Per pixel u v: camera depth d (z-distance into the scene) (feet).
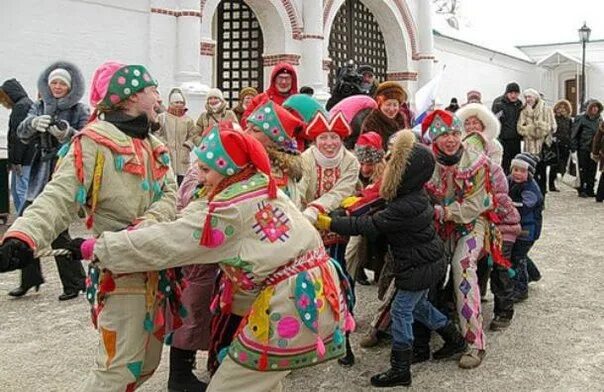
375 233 13.29
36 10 36.83
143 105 10.25
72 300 20.20
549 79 117.80
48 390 13.75
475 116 18.45
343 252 15.35
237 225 9.09
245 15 54.13
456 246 15.46
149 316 9.90
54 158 20.68
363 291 21.52
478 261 17.25
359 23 64.18
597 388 13.89
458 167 15.10
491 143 18.94
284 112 11.87
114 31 40.34
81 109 20.29
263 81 53.47
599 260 26.25
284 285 9.20
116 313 9.75
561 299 20.74
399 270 13.71
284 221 9.37
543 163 41.60
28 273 20.36
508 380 14.37
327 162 14.70
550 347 16.43
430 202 14.44
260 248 9.16
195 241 8.96
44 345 16.34
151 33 42.06
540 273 24.13
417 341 15.56
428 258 13.66
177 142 31.01
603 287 22.16
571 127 48.21
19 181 27.32
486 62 99.50
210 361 10.78
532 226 19.93
